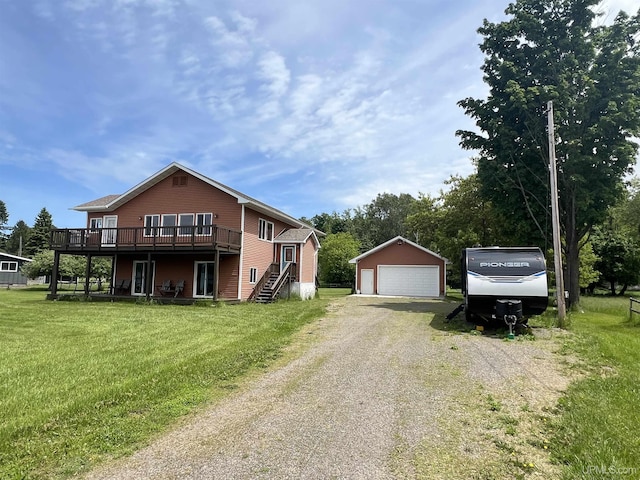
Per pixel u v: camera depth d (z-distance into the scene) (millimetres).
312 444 4094
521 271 11414
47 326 11617
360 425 4582
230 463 3693
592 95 15930
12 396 5484
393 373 6746
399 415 4883
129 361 7500
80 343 9203
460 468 3613
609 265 35562
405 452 3922
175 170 22172
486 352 8344
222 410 5055
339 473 3516
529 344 9219
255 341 9422
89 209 23094
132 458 3797
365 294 28562
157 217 22297
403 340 9656
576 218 17828
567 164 16234
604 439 4074
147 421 4668
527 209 17906
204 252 19672
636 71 15914
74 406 5098
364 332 10805
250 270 21734
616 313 16219
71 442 4094
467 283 11602
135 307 16984
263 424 4609
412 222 32375
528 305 11172
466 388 5934
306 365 7277
